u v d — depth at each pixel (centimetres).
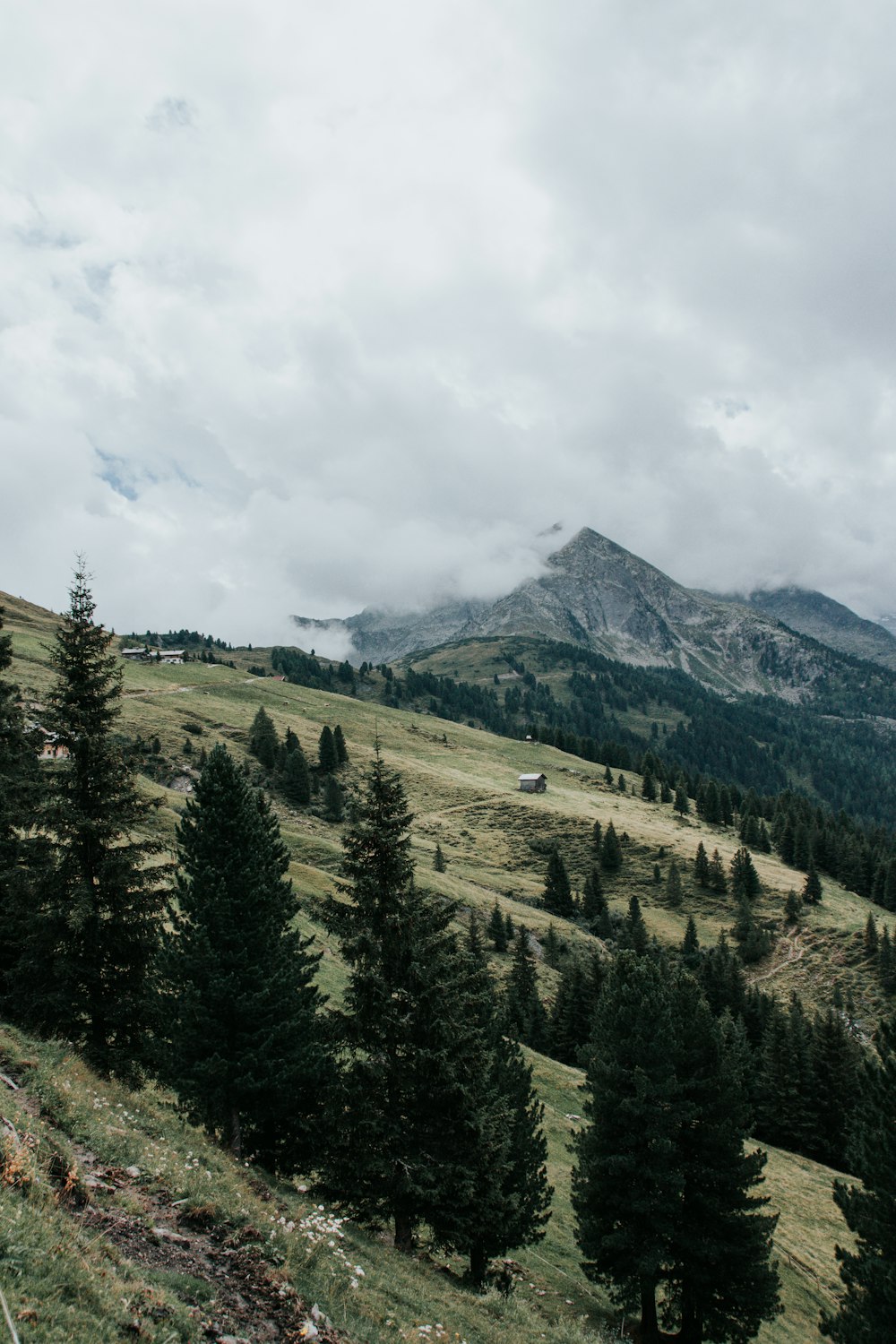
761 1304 2888
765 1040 8069
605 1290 3388
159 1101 2391
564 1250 3644
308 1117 2292
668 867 15562
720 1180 3000
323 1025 2234
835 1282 4238
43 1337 787
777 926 13538
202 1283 1109
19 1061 1645
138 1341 885
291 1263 1324
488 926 10238
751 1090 7269
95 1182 1265
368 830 2225
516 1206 2444
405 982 2173
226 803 2470
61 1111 1479
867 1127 2977
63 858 2370
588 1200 3112
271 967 2384
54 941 2241
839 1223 5166
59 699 2358
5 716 2569
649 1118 3009
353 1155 2106
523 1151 3048
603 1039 3431
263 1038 2248
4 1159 1114
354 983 2205
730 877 15312
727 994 9212
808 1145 6881
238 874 2392
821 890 14712
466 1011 2275
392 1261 1852
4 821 2297
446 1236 2152
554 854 13462
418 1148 2136
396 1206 2095
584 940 11412
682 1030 3241
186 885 2442
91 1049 2241
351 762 18375
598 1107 3175
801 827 18538
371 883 2188
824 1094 7044
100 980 2309
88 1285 916
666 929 13212
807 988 11681
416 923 2195
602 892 14075
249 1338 1038
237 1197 1520
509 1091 3109
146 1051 2298
